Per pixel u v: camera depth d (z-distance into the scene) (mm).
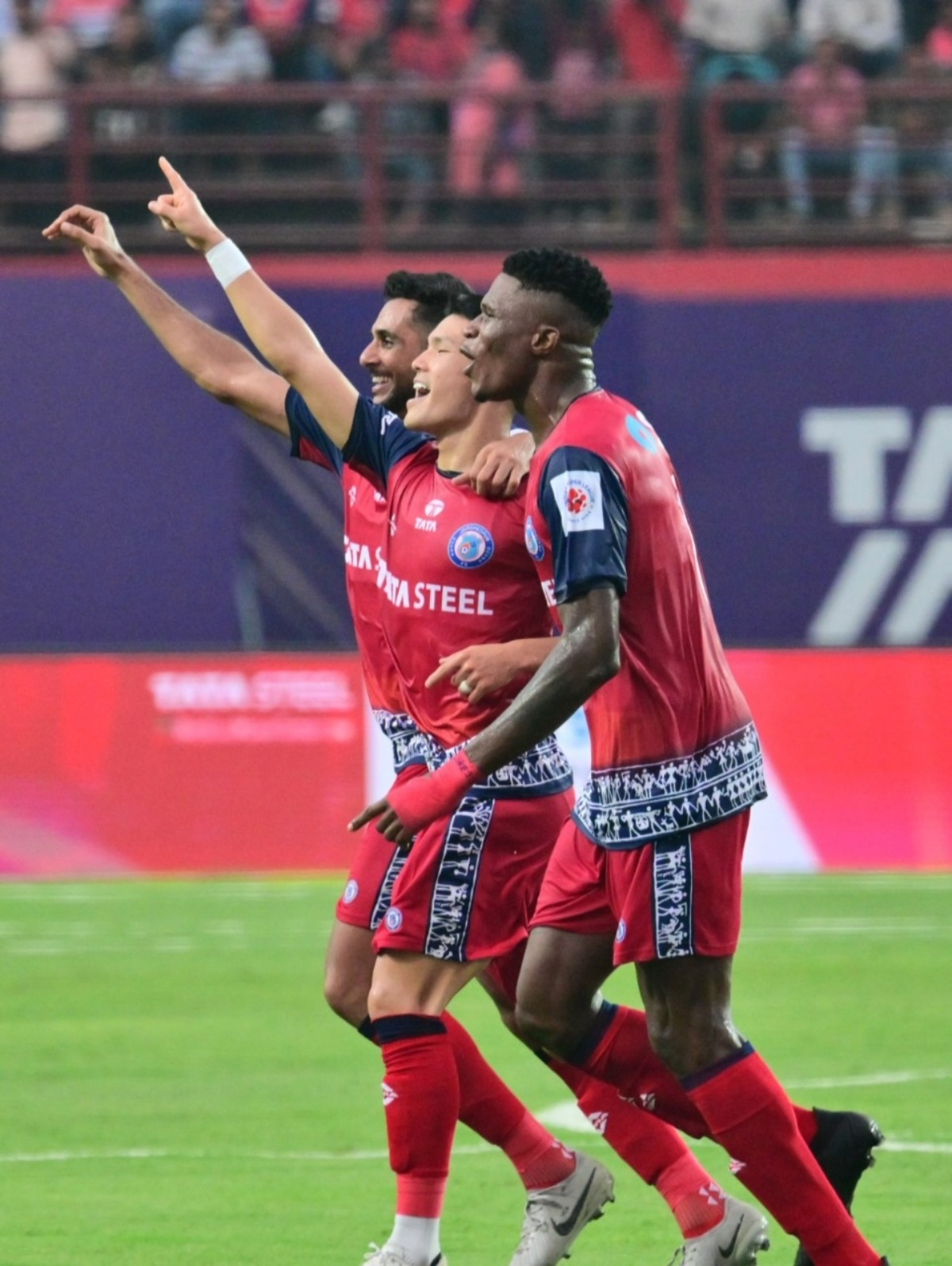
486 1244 19141
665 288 59219
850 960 37469
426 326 19609
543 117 66500
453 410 17844
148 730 49469
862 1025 31219
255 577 56562
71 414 56531
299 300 58219
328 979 19219
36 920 42219
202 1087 27000
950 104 67250
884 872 49812
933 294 59469
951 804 50812
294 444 19484
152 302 19734
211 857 49031
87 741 49375
